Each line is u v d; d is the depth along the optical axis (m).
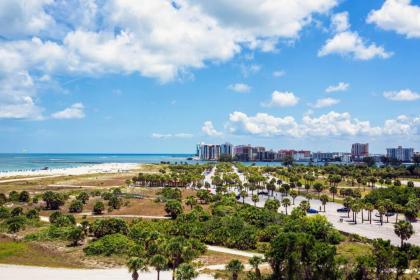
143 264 73.50
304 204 153.25
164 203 172.88
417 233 126.50
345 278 73.69
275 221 128.25
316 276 72.44
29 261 91.94
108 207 163.12
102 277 80.31
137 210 158.75
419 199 171.00
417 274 79.38
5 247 101.62
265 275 79.94
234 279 76.56
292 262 73.12
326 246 74.31
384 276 74.81
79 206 158.12
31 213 139.12
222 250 105.94
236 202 172.50
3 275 80.19
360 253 94.00
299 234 77.00
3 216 138.25
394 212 165.38
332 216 159.88
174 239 89.50
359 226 138.25
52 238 112.12
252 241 108.38
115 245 99.19
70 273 82.88
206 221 122.69
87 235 117.06
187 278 72.75
